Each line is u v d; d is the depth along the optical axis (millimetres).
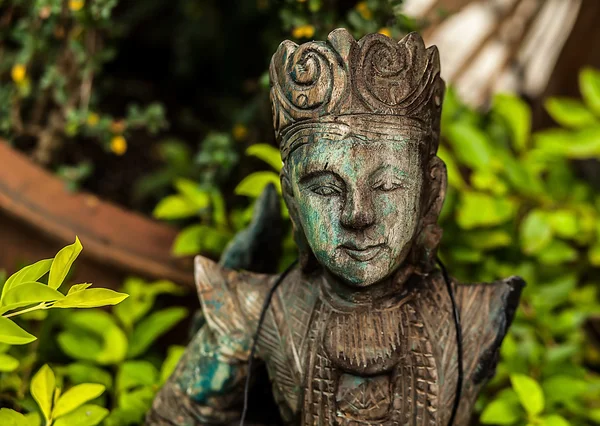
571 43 1402
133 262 1147
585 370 1158
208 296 898
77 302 782
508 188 1218
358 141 813
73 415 886
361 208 811
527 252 1177
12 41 1363
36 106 1280
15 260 1169
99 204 1167
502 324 879
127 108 1538
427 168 853
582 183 1272
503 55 1500
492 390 1106
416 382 854
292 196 860
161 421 921
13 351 1075
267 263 1009
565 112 1255
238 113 1367
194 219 1289
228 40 1570
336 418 855
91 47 1226
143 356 1136
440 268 905
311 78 817
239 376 899
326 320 864
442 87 858
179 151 1347
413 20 1138
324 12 1117
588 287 1225
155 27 1672
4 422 837
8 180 1145
